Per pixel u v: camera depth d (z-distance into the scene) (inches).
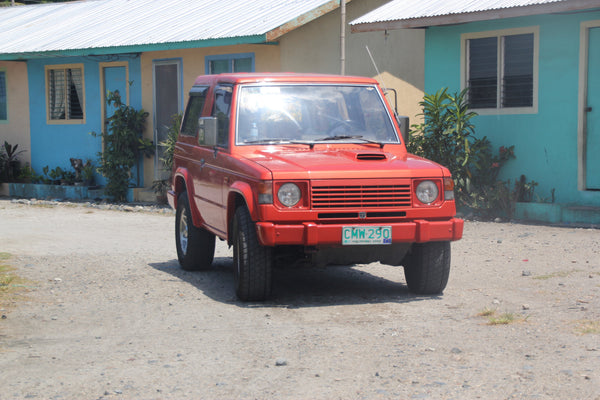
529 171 506.3
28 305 279.7
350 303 279.0
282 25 560.7
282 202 258.8
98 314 265.7
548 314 251.4
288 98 304.7
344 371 195.8
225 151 297.3
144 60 695.7
